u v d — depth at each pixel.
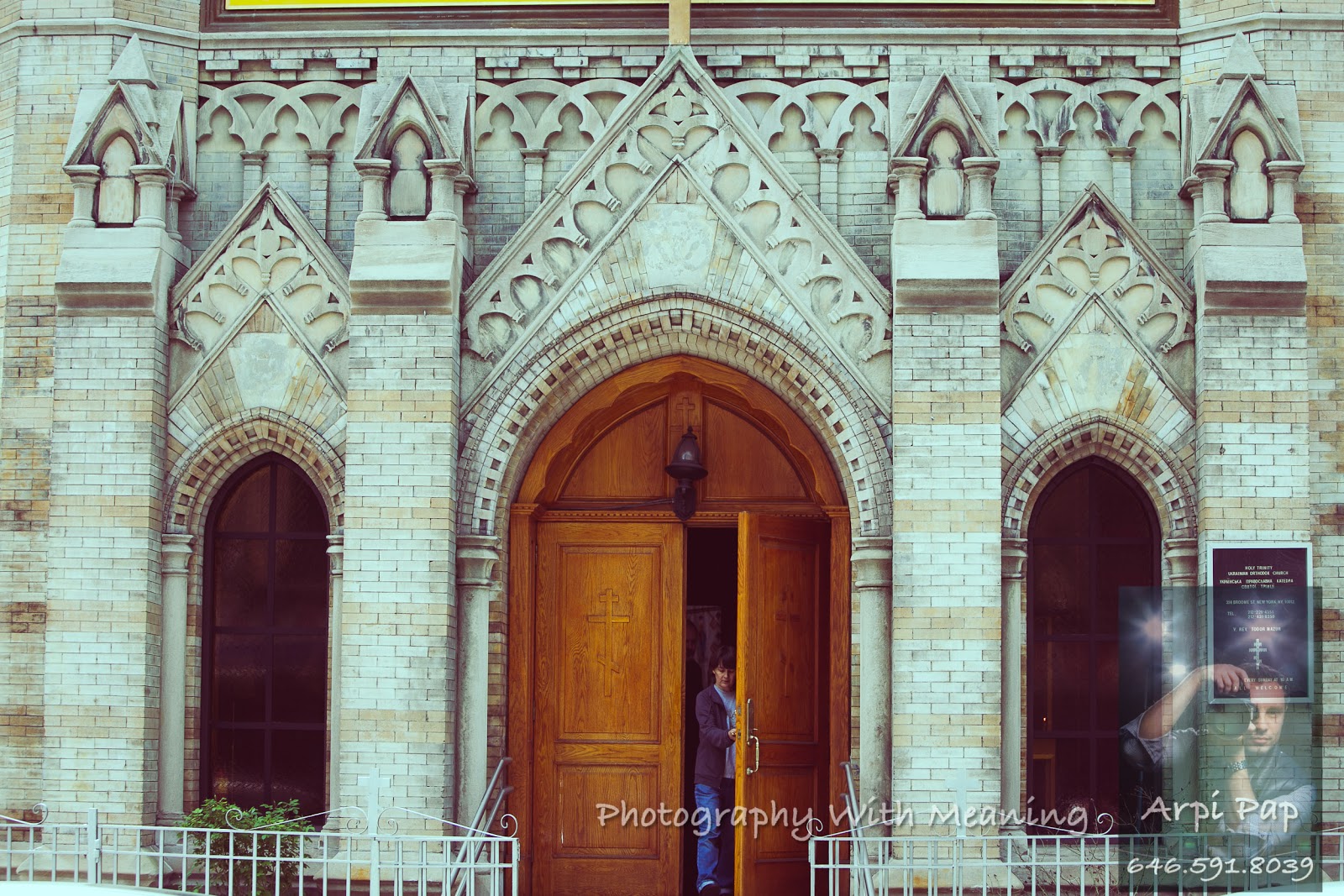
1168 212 14.43
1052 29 14.48
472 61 14.67
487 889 13.81
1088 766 14.04
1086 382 13.91
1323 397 13.98
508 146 14.62
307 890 13.37
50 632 13.88
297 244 14.27
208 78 14.85
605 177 14.10
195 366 14.27
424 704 13.48
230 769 14.35
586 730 14.77
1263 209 13.84
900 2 14.60
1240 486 13.60
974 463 13.49
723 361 14.41
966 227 13.65
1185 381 13.92
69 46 14.61
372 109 14.12
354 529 13.63
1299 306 13.70
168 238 14.28
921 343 13.61
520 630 14.52
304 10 14.83
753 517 14.18
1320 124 14.19
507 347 14.05
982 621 13.36
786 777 14.50
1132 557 14.20
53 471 13.98
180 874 13.81
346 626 13.56
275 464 14.54
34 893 9.16
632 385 14.52
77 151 14.16
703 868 14.74
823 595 14.77
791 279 13.92
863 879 13.45
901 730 13.33
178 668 14.13
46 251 14.43
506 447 14.02
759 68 14.58
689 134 14.09
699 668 17.77
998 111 14.46
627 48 14.61
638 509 14.82
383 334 13.76
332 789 14.07
